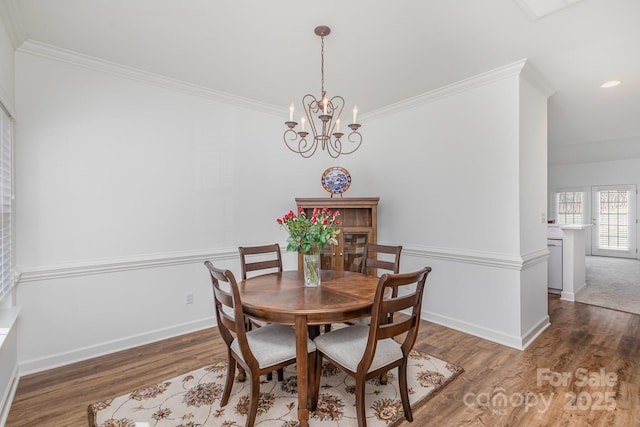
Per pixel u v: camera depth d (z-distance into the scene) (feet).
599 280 16.85
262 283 7.25
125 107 8.82
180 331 9.80
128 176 8.87
